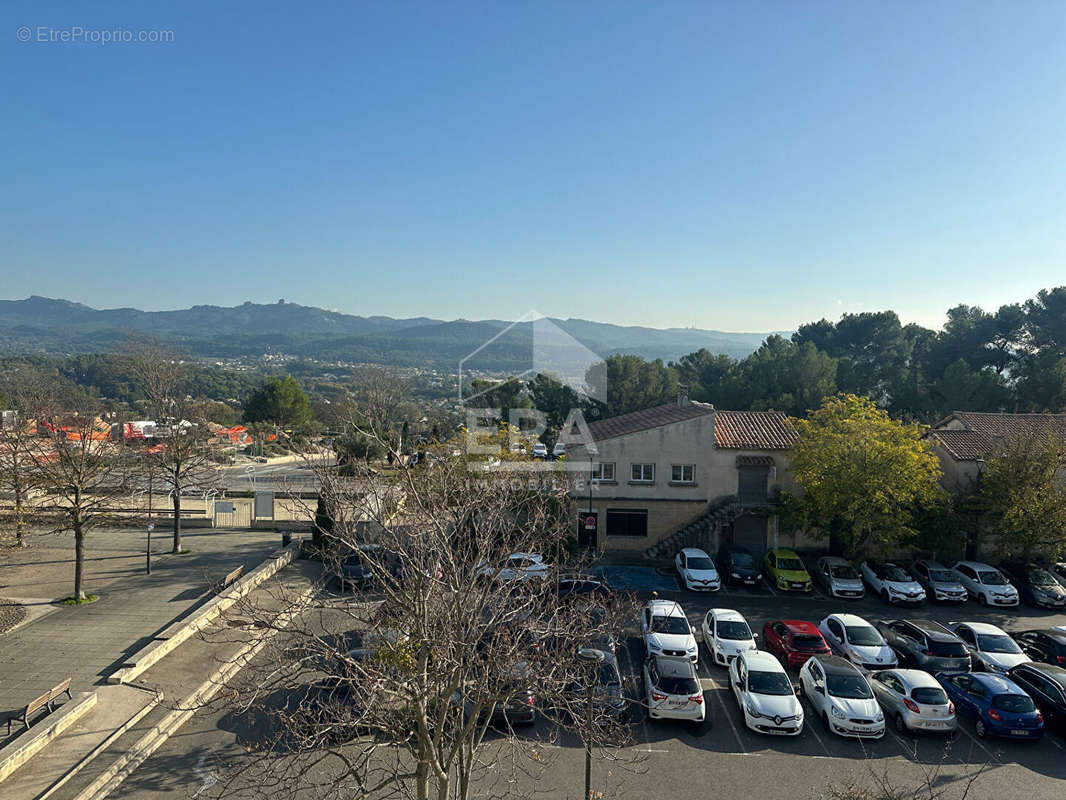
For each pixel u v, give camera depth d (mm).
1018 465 28797
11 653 20047
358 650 15703
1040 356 58250
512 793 13961
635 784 14617
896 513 28578
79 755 14531
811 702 18359
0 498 33219
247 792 13312
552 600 13898
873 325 71562
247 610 11539
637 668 20234
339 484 12586
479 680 10461
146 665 18875
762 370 57406
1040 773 15508
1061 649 20531
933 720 16797
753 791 14445
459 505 12453
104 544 32469
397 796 13422
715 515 31719
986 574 28062
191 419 40656
